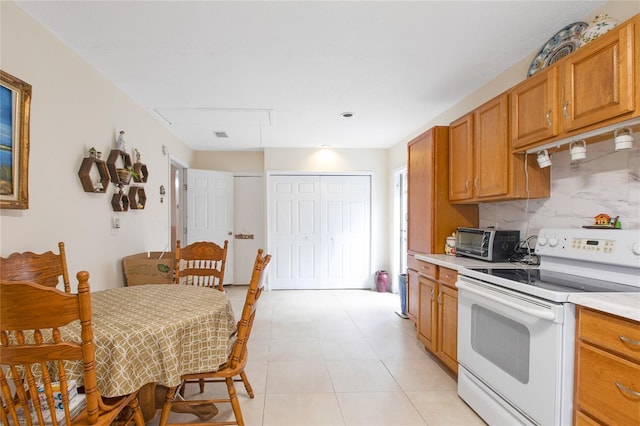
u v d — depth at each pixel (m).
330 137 4.50
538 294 1.41
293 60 2.31
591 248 1.64
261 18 1.82
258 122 3.77
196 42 2.06
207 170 5.07
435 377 2.32
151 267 2.70
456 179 2.65
